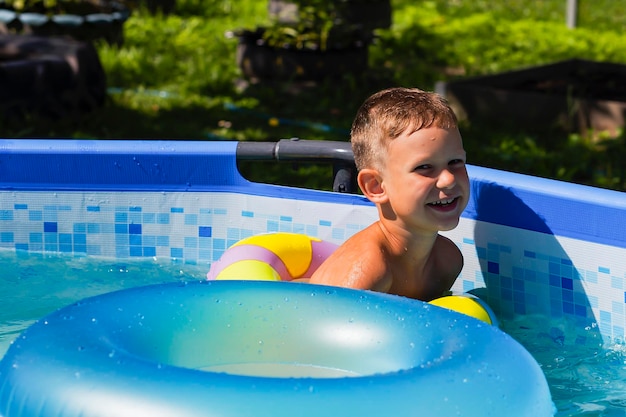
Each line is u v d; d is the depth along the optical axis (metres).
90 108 7.12
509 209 3.25
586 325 3.12
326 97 7.99
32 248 3.78
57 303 3.30
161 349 2.30
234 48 9.77
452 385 2.05
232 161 3.66
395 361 2.29
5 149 3.68
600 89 7.85
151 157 3.68
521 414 2.09
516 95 7.44
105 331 2.26
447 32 11.30
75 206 3.73
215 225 3.72
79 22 8.38
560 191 3.12
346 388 1.97
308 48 8.14
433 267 3.13
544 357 3.00
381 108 2.93
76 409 1.96
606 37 11.83
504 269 3.30
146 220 3.73
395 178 2.88
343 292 2.54
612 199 3.01
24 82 6.65
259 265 3.09
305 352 2.39
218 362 2.37
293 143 3.60
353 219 3.55
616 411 2.61
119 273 3.60
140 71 8.55
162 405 1.92
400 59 9.91
